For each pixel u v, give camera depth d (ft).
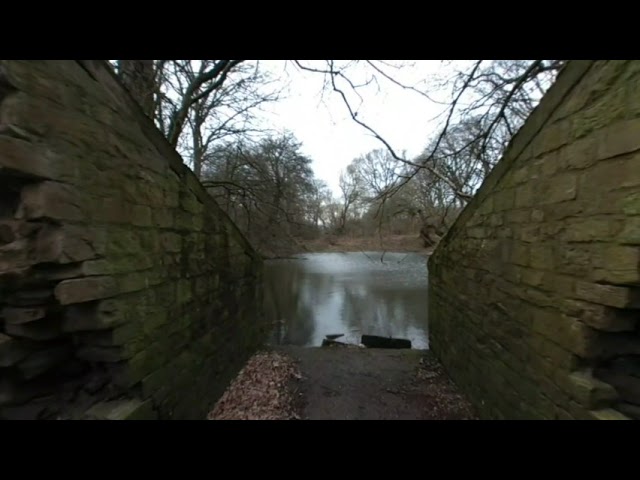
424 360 16.74
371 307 41.11
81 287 5.38
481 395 10.68
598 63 5.64
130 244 6.66
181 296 8.88
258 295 18.10
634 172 4.88
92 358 6.35
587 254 5.86
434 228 30.30
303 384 14.02
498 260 9.46
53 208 4.89
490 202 10.07
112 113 6.33
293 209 39.93
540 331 7.32
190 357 9.34
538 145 7.50
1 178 4.70
